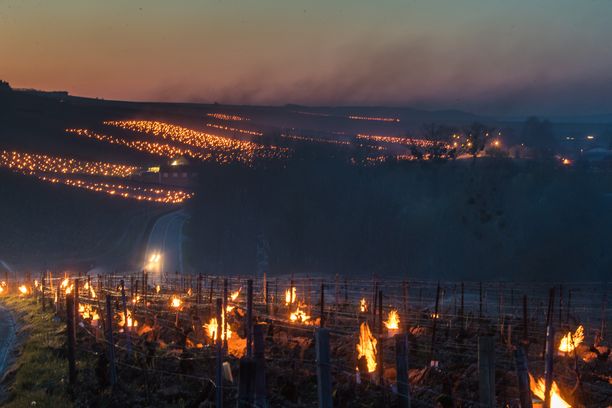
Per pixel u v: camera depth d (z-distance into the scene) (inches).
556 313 1291.8
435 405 587.8
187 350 860.0
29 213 4980.3
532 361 773.9
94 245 4510.3
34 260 3841.0
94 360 914.7
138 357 853.8
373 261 4404.5
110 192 6584.6
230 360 804.6
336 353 803.4
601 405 604.7
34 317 1471.5
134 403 718.5
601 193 4594.0
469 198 4626.0
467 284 2158.0
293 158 5836.6
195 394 718.5
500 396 599.2
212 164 5949.8
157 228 5319.9
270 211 5064.0
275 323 1084.5
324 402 487.2
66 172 7263.8
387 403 602.9
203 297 1571.1
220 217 5044.3
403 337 532.1
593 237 4040.4
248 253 4626.0
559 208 4372.5
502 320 1065.5
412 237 4461.1
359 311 1216.8
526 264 3946.9
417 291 1900.8
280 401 660.1
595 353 848.9
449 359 786.2
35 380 860.6
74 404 745.0
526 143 7598.4
